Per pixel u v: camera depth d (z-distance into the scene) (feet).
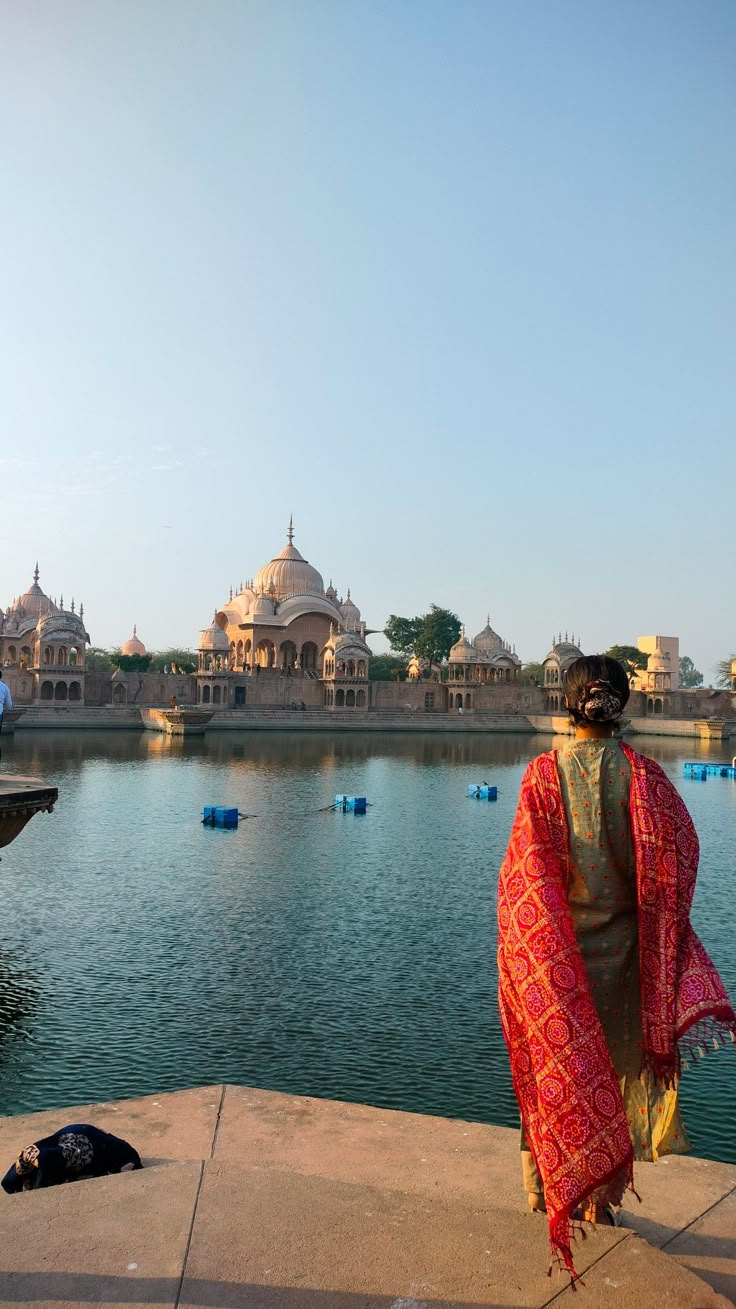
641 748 242.17
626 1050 12.09
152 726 249.34
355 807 114.62
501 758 196.54
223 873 77.10
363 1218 12.32
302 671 358.23
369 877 76.54
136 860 81.87
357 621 405.59
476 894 70.79
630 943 12.16
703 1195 15.08
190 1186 13.11
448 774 161.58
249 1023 44.14
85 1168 16.35
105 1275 10.95
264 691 314.96
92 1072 38.65
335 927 60.85
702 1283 11.00
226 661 319.06
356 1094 37.04
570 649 356.38
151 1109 19.86
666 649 434.71
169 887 71.56
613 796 12.12
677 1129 11.84
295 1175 13.52
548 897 11.31
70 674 276.62
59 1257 11.30
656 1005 11.51
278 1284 10.84
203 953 54.80
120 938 57.67
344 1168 16.97
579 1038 10.50
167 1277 10.93
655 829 11.75
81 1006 45.96
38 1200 12.69
